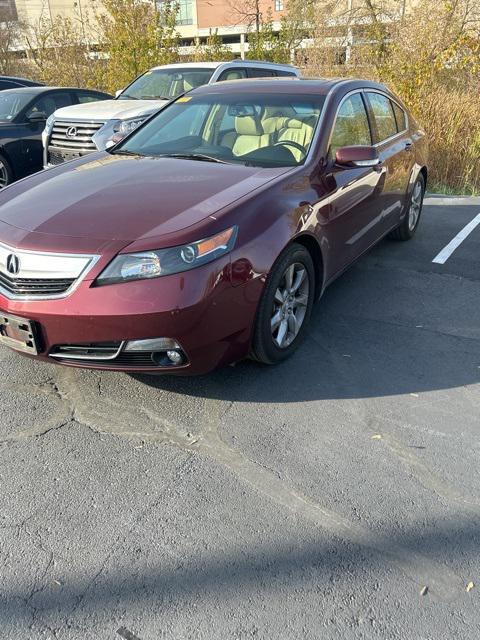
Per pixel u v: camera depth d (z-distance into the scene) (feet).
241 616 6.67
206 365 9.91
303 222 11.26
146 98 28.40
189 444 9.60
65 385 11.23
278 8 95.20
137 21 46.26
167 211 9.98
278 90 14.60
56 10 95.66
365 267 17.76
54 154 25.25
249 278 9.94
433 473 8.97
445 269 17.66
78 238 9.45
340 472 8.98
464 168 29.71
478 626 6.57
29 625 6.58
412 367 12.00
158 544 7.66
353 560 7.43
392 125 17.51
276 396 10.89
